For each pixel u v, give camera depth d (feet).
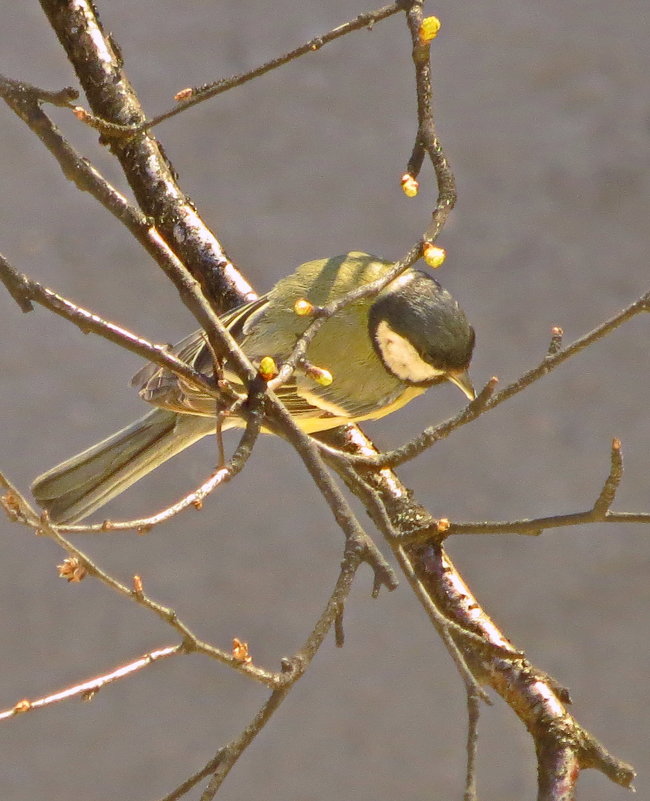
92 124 14.21
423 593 14.12
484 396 14.23
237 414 14.16
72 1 14.55
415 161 14.30
